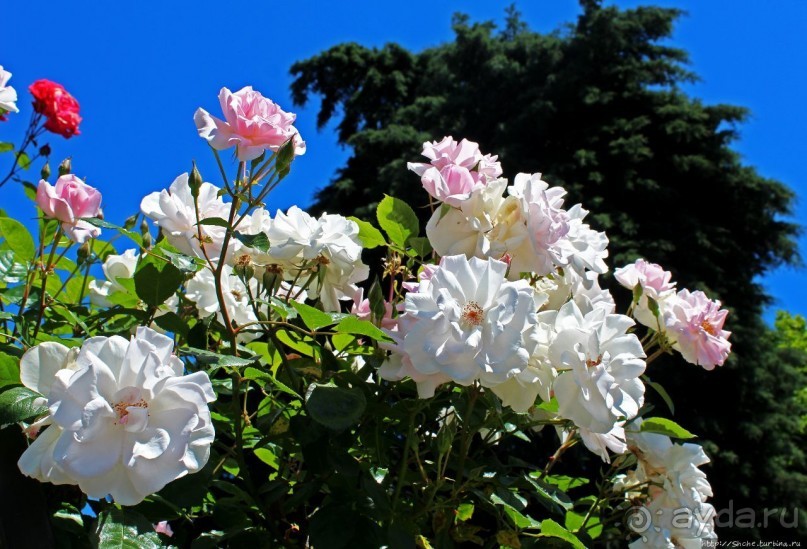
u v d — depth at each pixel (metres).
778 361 12.69
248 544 1.58
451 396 1.64
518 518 1.65
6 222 1.66
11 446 1.17
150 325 1.77
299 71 21.41
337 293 1.85
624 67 14.68
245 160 1.47
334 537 1.47
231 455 1.82
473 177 1.78
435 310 1.41
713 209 14.23
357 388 1.51
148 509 1.47
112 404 1.10
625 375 1.48
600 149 13.87
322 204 15.77
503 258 1.62
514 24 18.77
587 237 1.85
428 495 1.65
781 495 11.42
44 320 1.91
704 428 11.27
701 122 14.55
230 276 1.97
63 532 1.24
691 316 1.89
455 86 16.77
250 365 1.61
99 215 1.72
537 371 1.47
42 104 2.17
